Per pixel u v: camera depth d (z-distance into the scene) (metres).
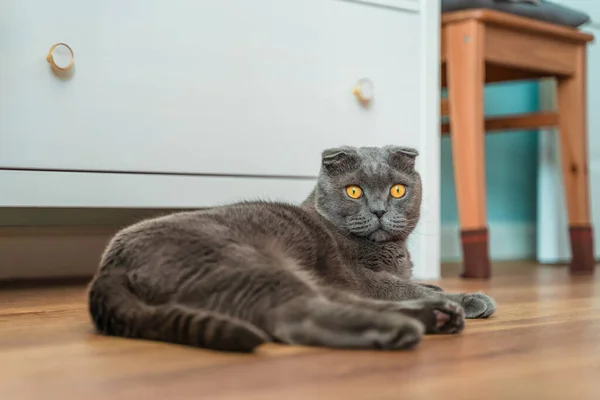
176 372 0.82
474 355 0.94
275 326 0.91
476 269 2.21
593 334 1.12
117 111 1.67
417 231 1.91
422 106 2.10
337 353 0.91
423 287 1.34
